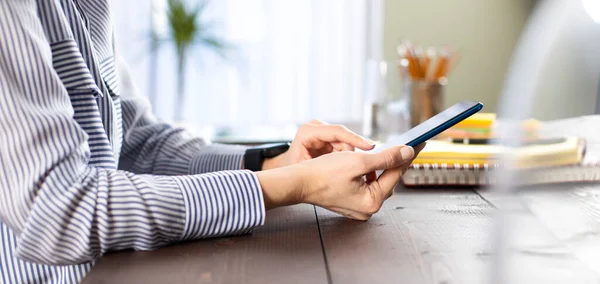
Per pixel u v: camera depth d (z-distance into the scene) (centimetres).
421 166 105
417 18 377
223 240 75
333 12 377
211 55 375
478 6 374
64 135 73
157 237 73
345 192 80
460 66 379
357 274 60
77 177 72
